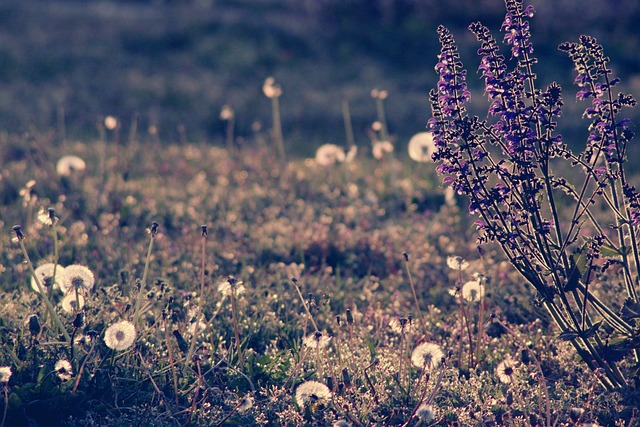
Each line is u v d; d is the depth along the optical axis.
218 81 25.56
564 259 5.48
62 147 15.90
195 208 11.31
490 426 5.11
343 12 33.50
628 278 5.53
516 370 5.82
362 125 20.27
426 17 33.19
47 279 6.37
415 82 25.94
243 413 5.29
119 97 22.70
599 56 5.37
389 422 5.09
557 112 5.38
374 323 7.04
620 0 33.34
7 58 26.67
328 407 5.38
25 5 36.53
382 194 12.19
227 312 6.90
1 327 5.70
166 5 40.25
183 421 5.29
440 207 11.65
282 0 41.72
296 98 23.39
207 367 5.82
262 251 9.31
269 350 6.40
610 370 5.62
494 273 8.19
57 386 5.30
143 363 5.63
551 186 5.55
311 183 12.97
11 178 12.45
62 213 10.50
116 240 9.19
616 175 5.43
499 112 5.43
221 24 32.12
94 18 33.19
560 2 33.94
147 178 13.66
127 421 5.14
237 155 14.91
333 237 9.54
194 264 8.40
